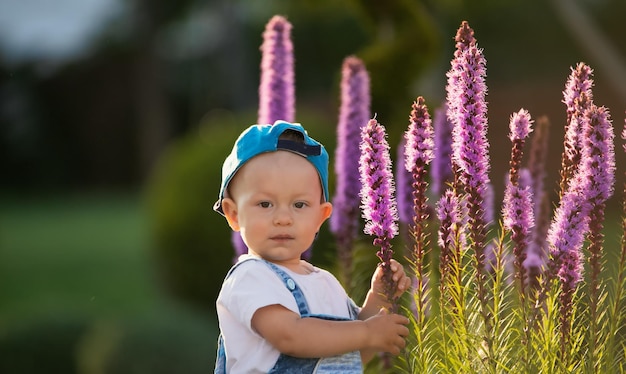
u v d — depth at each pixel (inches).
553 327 124.0
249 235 124.3
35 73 1322.6
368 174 122.8
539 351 123.9
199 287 453.7
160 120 1280.8
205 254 452.1
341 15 1187.3
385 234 123.4
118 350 353.4
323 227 341.4
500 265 127.5
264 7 1211.2
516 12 1119.0
